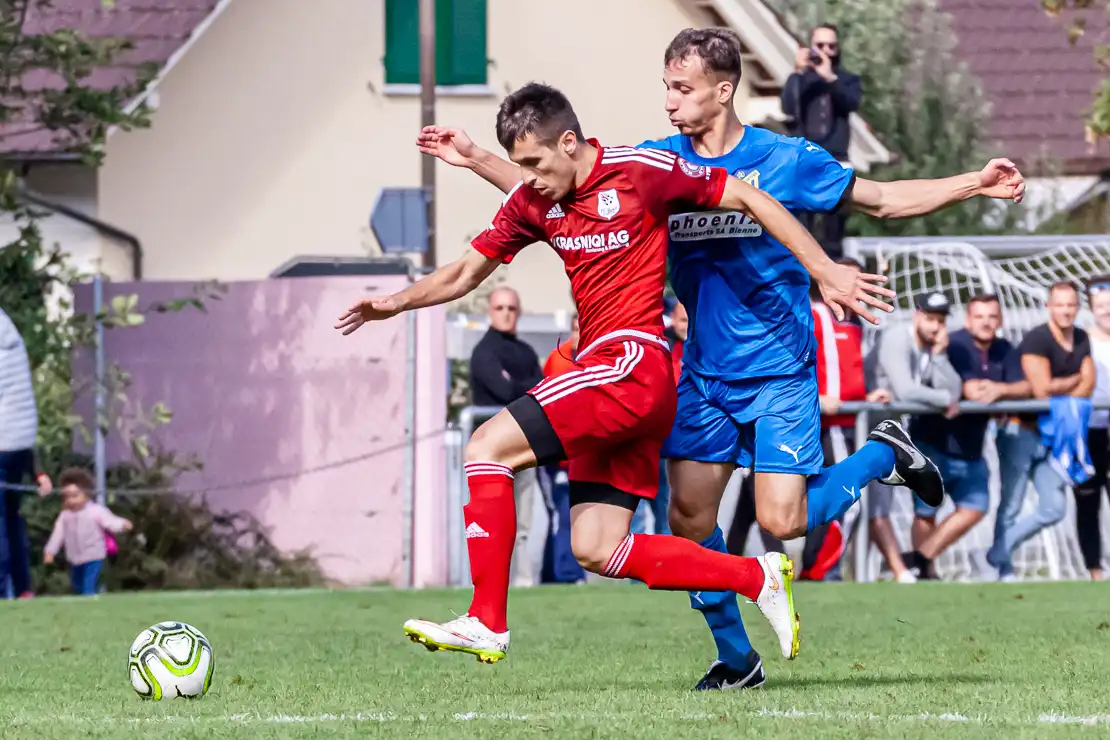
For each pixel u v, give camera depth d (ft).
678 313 117.50
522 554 128.88
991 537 129.80
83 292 147.23
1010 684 64.28
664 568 58.85
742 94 225.35
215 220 231.71
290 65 233.35
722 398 63.36
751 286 62.39
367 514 136.98
